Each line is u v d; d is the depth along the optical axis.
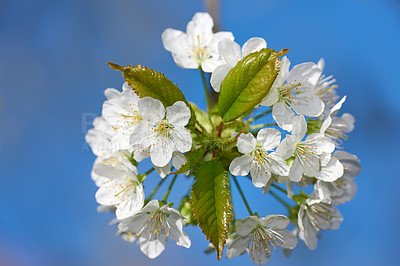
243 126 0.35
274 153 0.34
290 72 0.35
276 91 0.34
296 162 0.34
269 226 0.35
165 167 0.34
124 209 0.35
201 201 0.33
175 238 0.35
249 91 0.33
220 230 0.33
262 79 0.33
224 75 0.34
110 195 0.35
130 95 0.34
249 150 0.33
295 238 0.35
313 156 0.34
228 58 0.34
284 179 0.35
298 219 0.35
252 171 0.34
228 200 0.33
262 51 0.33
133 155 0.35
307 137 0.34
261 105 0.34
